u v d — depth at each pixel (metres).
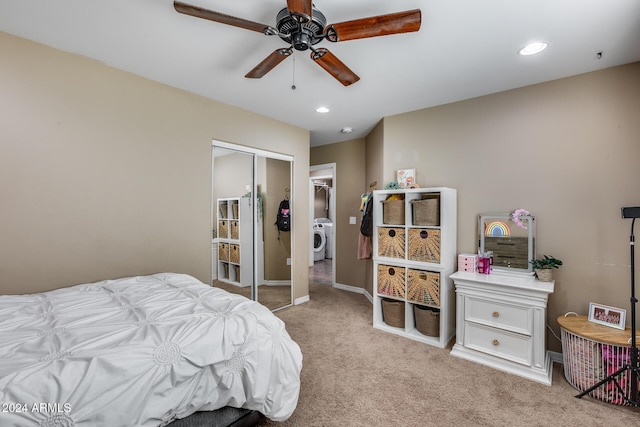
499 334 2.30
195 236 2.86
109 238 2.31
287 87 2.68
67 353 1.04
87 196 2.20
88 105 2.20
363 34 1.49
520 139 2.62
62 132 2.08
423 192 2.83
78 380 0.95
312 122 3.73
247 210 3.38
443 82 2.54
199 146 2.88
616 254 2.23
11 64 1.89
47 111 2.02
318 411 1.78
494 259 2.71
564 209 2.43
